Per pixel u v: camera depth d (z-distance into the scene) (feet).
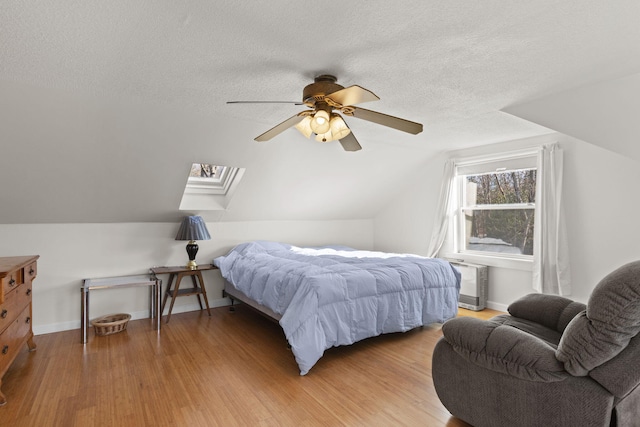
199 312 13.58
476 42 6.05
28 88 7.52
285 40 5.91
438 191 15.90
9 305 7.47
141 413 6.67
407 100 8.98
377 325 9.75
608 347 4.56
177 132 9.95
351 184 15.56
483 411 5.88
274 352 9.66
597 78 7.66
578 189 11.53
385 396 7.36
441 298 11.33
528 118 9.55
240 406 6.93
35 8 4.91
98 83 7.54
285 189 14.21
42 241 11.10
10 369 8.48
